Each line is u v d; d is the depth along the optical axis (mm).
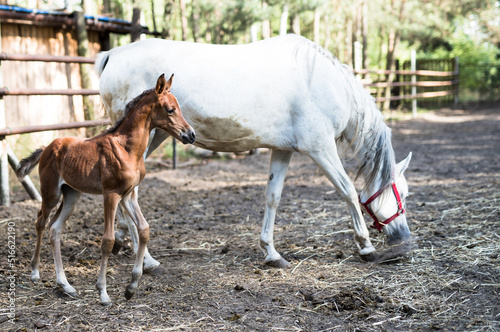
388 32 18625
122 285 3596
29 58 5602
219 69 3697
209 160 9484
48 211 3379
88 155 3123
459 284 3547
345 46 19344
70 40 9172
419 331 2914
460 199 6043
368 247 4078
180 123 3152
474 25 22797
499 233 4621
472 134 12727
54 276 3752
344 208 5918
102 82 3898
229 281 3678
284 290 3502
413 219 5258
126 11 16531
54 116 8867
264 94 3730
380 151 4012
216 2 11234
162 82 3096
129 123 3137
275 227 5199
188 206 6156
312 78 3816
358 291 3451
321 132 3844
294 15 13523
